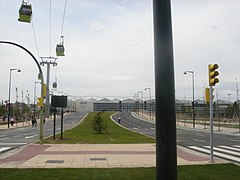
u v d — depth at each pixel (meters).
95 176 9.43
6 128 52.38
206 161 13.52
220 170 10.74
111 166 11.79
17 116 88.50
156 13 3.86
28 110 100.00
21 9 18.41
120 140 25.95
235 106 87.12
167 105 3.73
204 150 20.03
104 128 39.69
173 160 3.65
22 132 42.09
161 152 3.66
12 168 11.02
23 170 10.51
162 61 3.79
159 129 3.71
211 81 12.66
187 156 15.73
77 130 43.31
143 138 29.14
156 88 3.81
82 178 9.09
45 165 12.04
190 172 10.32
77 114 122.94
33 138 30.25
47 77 85.06
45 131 43.56
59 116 106.56
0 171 10.29
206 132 44.12
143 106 128.88
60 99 26.22
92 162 12.99
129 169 10.84
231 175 9.79
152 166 11.73
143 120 87.12
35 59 22.31
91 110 169.25
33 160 13.63
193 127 57.09
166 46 3.80
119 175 9.61
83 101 168.00
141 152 17.08
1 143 24.38
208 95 13.41
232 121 71.19
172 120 3.72
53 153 16.55
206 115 78.88
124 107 171.25
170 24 3.85
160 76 3.79
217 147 22.12
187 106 93.81
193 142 26.55
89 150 18.08
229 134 39.47
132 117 100.56
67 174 9.75
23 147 19.95
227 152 18.80
